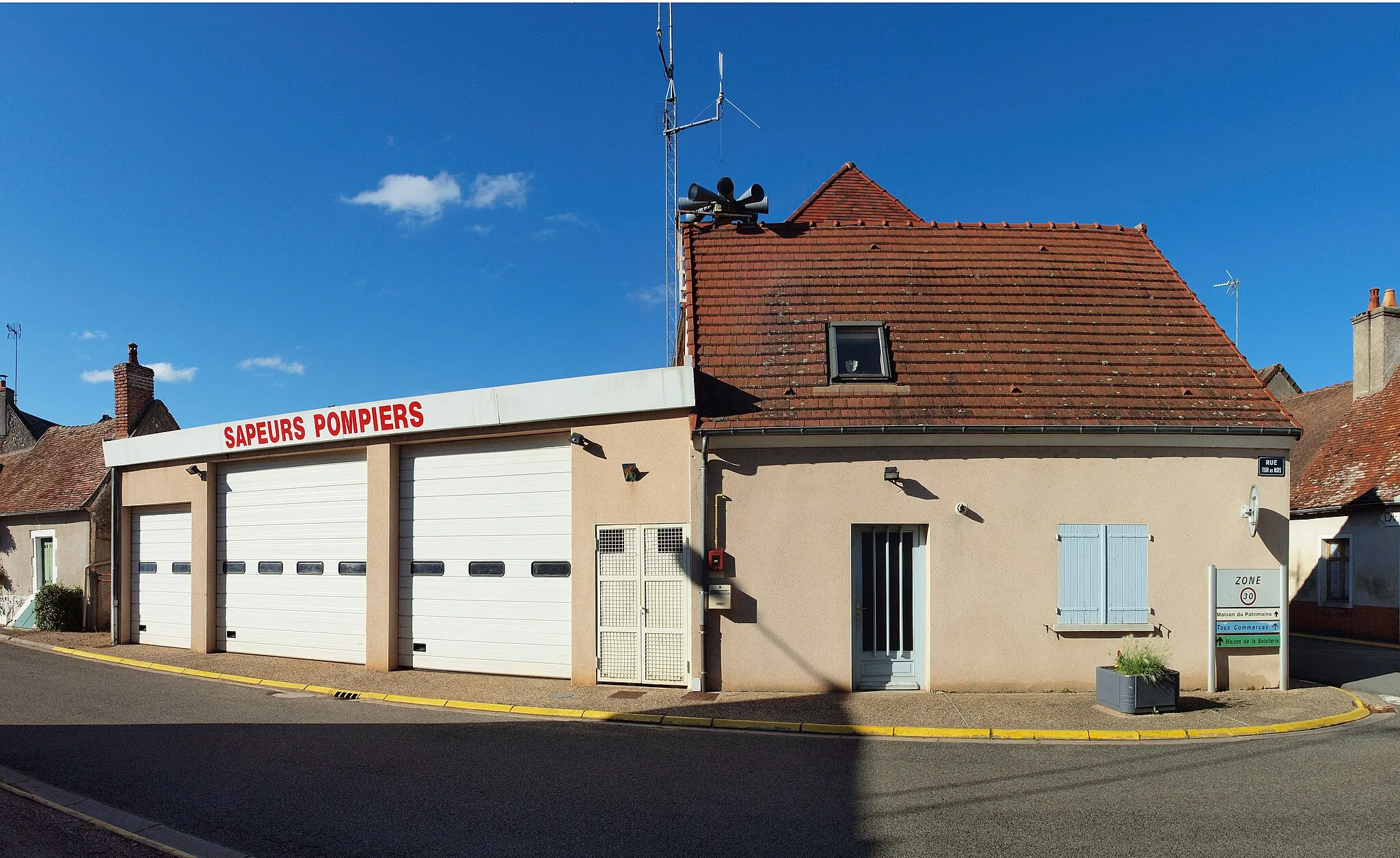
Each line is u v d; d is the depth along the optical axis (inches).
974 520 405.1
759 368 432.5
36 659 572.7
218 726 357.4
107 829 228.8
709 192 553.6
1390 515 674.8
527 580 452.4
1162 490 409.1
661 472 417.4
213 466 580.1
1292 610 794.2
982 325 459.5
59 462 879.1
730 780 273.4
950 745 319.6
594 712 369.4
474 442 473.4
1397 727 348.2
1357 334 850.8
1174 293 494.0
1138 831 224.5
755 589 403.5
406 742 327.3
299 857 210.1
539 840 220.8
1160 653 399.2
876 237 533.6
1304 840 217.6
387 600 479.8
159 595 617.9
